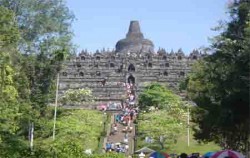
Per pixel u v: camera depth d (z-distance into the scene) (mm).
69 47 92125
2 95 69562
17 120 84312
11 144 62312
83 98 179000
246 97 59031
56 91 103500
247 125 64812
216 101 65125
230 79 59594
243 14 61000
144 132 138500
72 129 114562
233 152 43594
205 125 80875
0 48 68500
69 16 91562
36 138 102688
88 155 61625
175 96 196375
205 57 68438
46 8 88875
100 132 149750
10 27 68125
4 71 68625
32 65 88938
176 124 137500
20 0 86000
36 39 88500
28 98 87625
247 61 57625
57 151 51719
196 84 92688
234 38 62156
